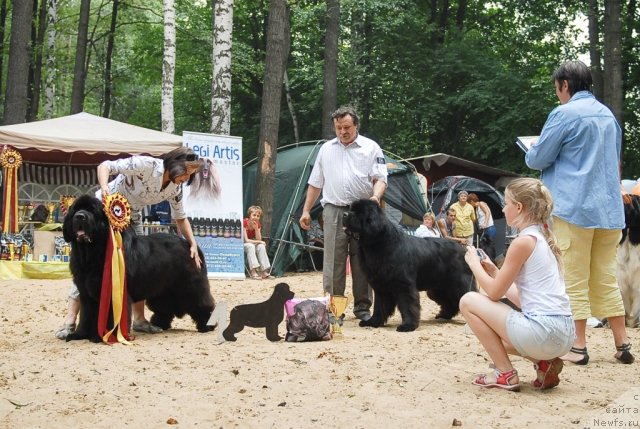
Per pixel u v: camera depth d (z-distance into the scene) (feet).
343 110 25.45
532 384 15.33
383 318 25.02
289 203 51.24
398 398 14.30
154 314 24.06
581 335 18.10
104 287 20.72
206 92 102.68
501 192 73.10
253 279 46.06
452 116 93.91
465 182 61.82
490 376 15.31
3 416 13.20
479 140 90.38
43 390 15.10
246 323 21.35
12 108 57.00
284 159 55.93
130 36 124.26
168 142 46.57
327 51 72.18
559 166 18.37
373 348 20.26
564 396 14.57
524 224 14.82
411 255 24.57
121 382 15.81
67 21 115.44
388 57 91.97
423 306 32.01
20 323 25.62
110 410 13.57
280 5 51.49
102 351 19.57
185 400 14.21
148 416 13.14
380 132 94.02
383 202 26.76
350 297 34.45
